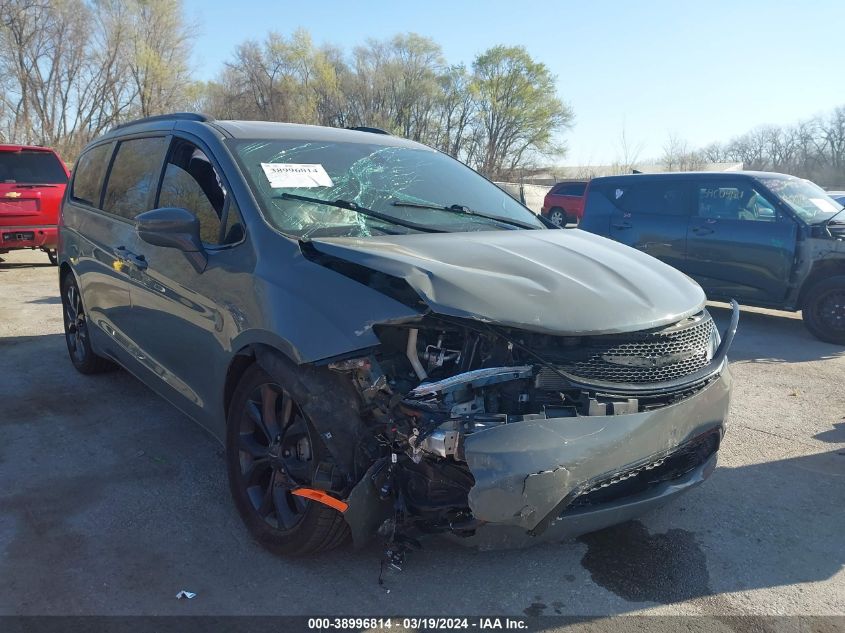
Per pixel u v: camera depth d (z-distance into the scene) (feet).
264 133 12.80
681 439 9.37
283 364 9.14
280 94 140.87
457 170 14.79
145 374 14.10
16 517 11.17
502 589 9.45
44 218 36.42
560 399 8.57
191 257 11.11
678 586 9.62
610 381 8.84
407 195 12.75
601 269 10.21
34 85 113.39
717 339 10.98
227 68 141.38
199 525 11.01
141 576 9.61
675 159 118.93
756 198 26.73
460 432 8.05
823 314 24.79
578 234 12.82
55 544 10.39
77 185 18.33
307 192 11.57
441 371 8.82
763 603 9.29
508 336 8.48
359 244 9.93
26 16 110.01
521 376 8.39
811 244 24.89
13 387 17.70
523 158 163.32
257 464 10.25
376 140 14.44
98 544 10.41
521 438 8.01
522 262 9.84
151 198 13.61
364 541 8.74
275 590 9.34
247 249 10.48
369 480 8.41
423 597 9.25
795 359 22.40
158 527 10.93
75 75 117.29
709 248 27.61
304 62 142.31
